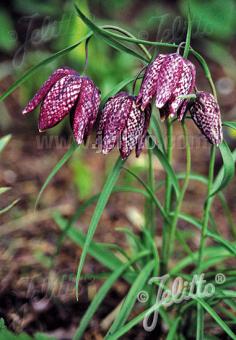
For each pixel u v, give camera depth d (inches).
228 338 29.2
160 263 29.3
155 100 23.7
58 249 31.4
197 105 24.5
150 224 29.5
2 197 38.1
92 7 57.9
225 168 24.8
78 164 39.0
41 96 24.6
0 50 52.7
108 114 24.5
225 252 30.5
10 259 33.5
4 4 54.6
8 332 26.0
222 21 57.4
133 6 59.0
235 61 56.9
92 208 38.5
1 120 45.9
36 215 37.0
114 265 29.7
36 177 40.2
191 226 37.3
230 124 25.0
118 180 40.8
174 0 59.5
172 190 29.3
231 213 38.5
